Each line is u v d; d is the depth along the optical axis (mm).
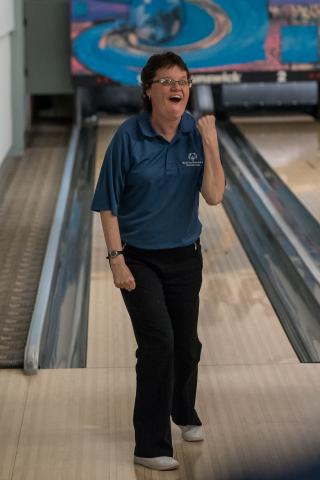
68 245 7953
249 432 4836
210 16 11586
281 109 13047
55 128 12391
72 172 10000
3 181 9797
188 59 11680
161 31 11562
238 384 5422
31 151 11133
